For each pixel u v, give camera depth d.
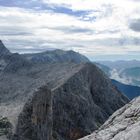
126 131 27.47
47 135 140.75
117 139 26.47
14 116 142.38
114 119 34.66
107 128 32.38
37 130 135.25
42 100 143.00
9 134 125.00
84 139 33.06
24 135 128.75
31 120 136.25
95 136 31.30
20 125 133.12
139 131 24.17
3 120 134.00
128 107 35.31
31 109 139.88
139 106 32.84
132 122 30.47
